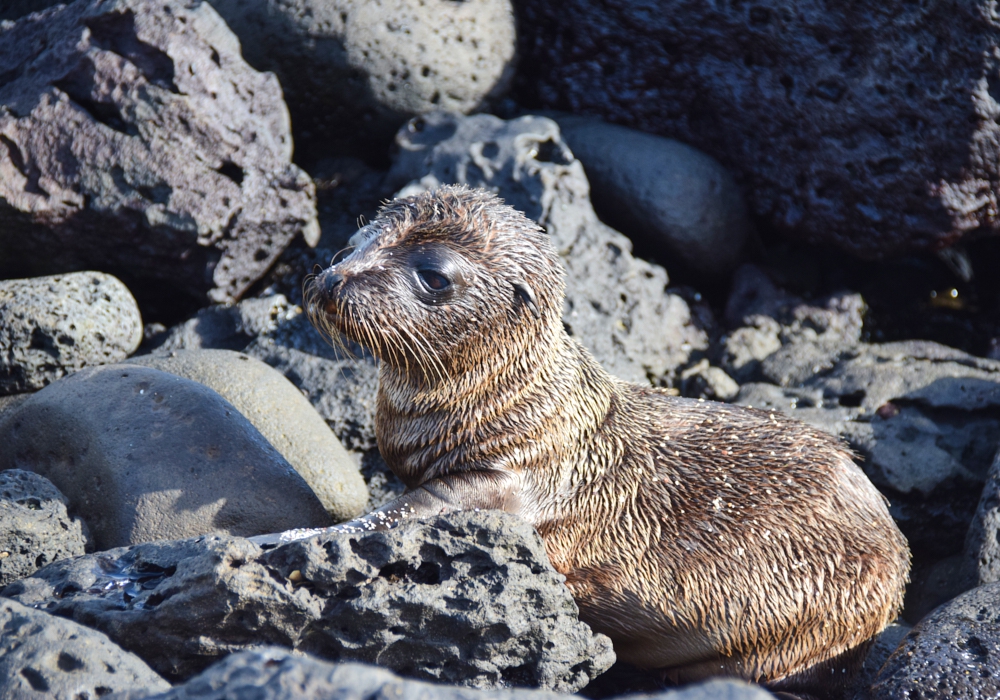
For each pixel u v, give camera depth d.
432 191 24.58
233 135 35.72
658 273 38.88
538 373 24.14
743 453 25.27
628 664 26.33
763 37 40.31
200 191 34.94
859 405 34.59
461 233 23.25
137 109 34.56
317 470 28.72
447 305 22.77
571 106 45.12
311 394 32.84
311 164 41.94
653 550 24.38
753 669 24.86
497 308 23.20
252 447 26.23
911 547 33.03
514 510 23.70
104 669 17.19
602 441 24.91
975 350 40.81
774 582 24.22
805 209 41.59
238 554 19.64
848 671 25.17
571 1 43.38
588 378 25.47
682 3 41.31
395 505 22.66
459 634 20.59
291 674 14.17
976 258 42.59
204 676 14.68
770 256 43.44
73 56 34.72
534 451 23.94
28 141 34.00
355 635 20.23
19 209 33.47
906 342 37.88
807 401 35.16
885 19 37.78
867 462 32.91
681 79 42.94
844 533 24.56
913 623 31.06
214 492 25.16
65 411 26.30
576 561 24.44
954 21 36.78
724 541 24.31
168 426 25.91
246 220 35.66
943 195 38.53
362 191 40.88
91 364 31.64
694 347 38.84
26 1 45.16
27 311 30.67
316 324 23.86
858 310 40.59
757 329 39.41
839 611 24.42
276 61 39.31
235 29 38.97
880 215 39.97
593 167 40.81
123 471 25.11
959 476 32.62
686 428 25.75
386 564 20.17
